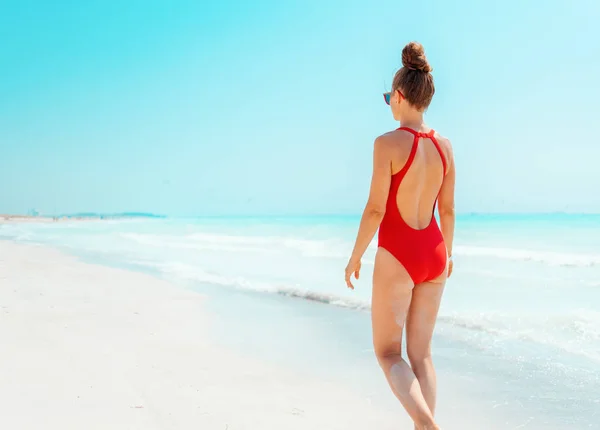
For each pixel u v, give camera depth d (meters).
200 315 6.36
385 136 2.54
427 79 2.59
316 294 7.70
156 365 4.13
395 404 3.49
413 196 2.53
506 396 3.61
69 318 5.73
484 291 7.90
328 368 4.29
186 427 2.95
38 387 3.44
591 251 12.90
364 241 2.58
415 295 2.63
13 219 79.12
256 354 4.66
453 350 4.80
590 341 4.87
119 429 2.85
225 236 25.05
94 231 34.91
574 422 3.14
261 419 3.15
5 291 7.39
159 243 20.84
